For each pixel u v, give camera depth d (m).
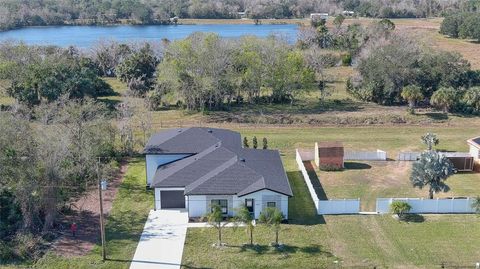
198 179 40.91
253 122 66.12
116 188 45.28
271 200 38.78
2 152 38.94
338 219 39.19
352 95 79.69
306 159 52.88
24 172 37.59
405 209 38.94
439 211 39.94
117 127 55.59
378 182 46.94
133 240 36.31
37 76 70.75
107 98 79.12
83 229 37.97
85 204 42.06
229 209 39.19
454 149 55.31
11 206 38.31
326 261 33.31
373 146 56.84
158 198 40.88
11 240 35.84
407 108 71.81
